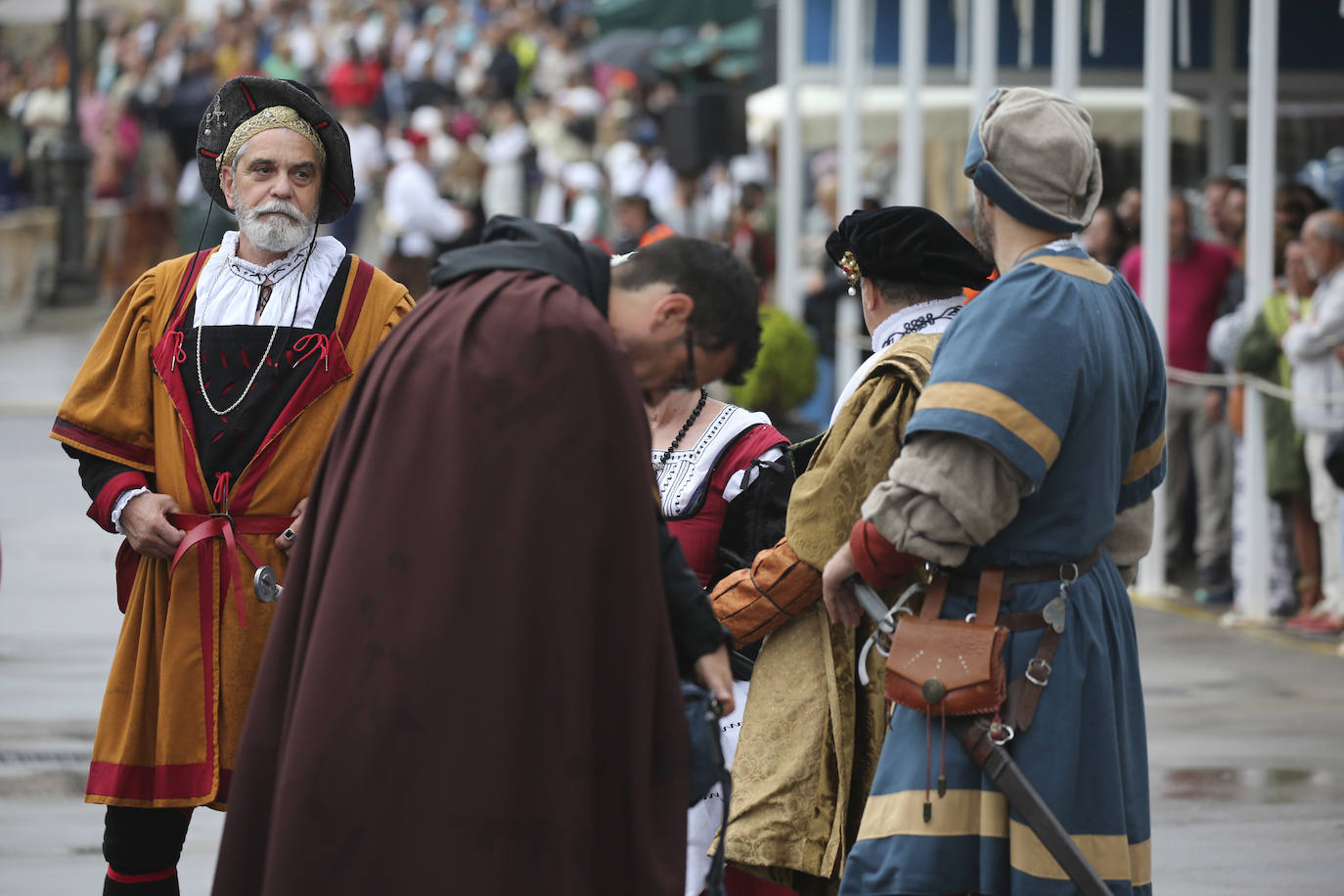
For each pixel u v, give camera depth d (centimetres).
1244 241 2811
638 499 830
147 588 1154
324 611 828
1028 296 935
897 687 949
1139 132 3659
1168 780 1773
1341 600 2475
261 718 860
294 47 8712
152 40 8112
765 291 4753
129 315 1167
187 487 1145
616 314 881
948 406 912
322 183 1189
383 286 1192
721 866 919
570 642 813
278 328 1154
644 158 6338
